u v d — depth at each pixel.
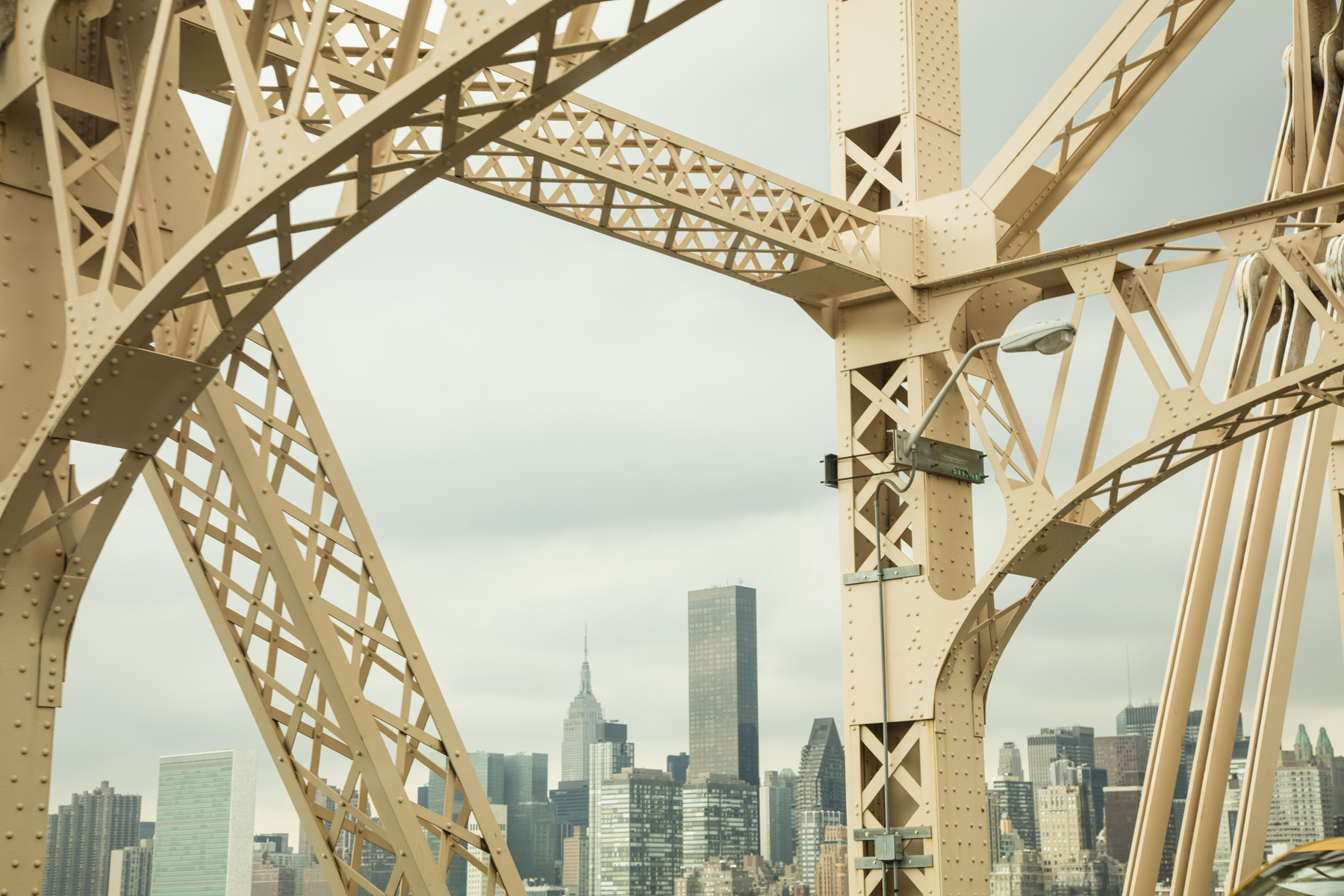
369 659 9.25
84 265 8.37
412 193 6.62
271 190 6.20
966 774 13.31
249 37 6.74
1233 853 14.02
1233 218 12.09
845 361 14.28
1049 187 14.09
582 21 8.35
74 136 7.42
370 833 9.30
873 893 13.27
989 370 14.21
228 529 9.13
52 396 7.33
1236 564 14.77
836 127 14.62
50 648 7.20
